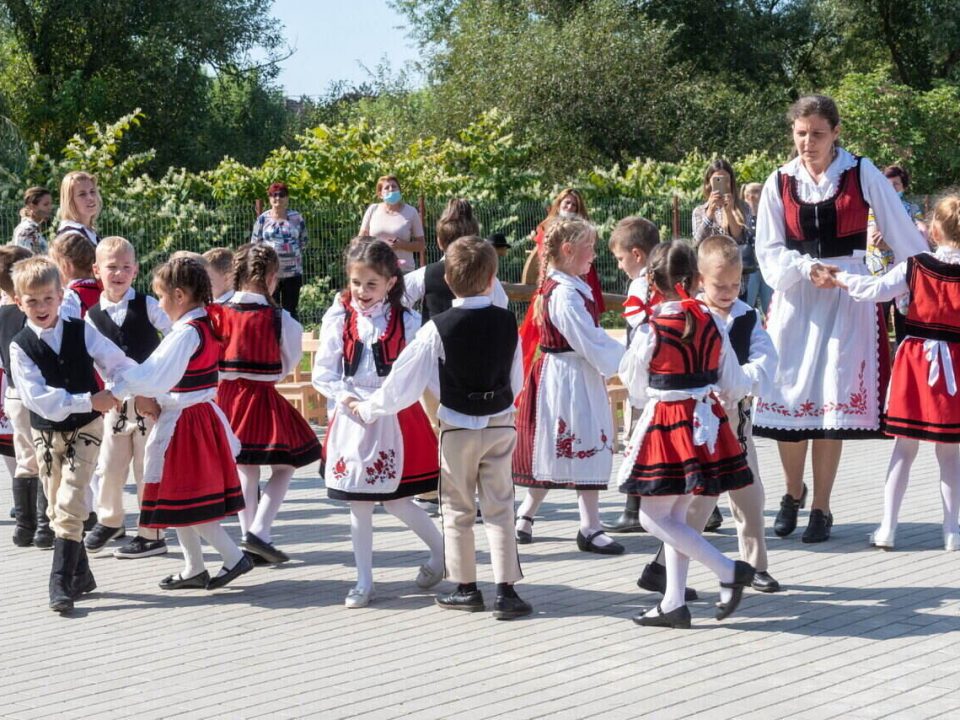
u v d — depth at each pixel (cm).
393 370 537
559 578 609
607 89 3209
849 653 480
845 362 656
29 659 498
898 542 664
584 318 617
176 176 1850
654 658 480
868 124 3128
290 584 610
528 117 3216
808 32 3888
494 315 537
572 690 444
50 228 1730
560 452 648
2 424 716
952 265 626
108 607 575
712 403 518
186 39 3688
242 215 1720
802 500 706
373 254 570
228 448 593
